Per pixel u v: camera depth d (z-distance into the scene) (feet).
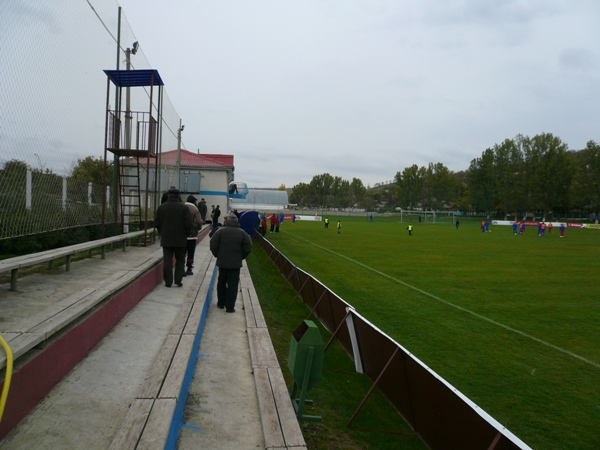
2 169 19.02
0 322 14.32
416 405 15.31
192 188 111.34
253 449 12.39
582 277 58.39
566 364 25.03
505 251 94.99
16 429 11.30
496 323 33.71
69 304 16.14
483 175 353.31
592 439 16.94
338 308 25.90
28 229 22.41
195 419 13.91
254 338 21.21
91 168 32.30
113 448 9.88
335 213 419.13
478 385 21.75
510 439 9.77
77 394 13.48
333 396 19.44
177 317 21.21
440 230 183.21
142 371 15.64
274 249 56.24
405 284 50.34
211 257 49.37
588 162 299.38
